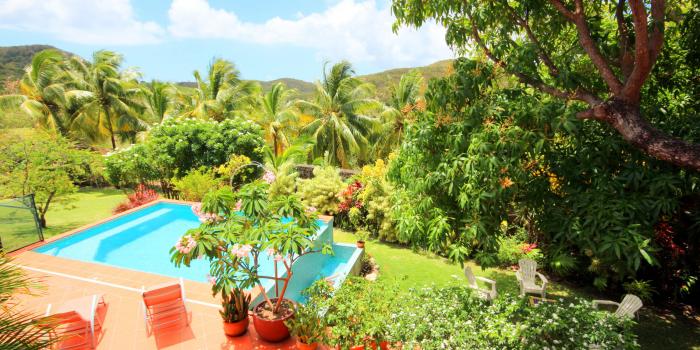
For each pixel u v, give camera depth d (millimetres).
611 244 4352
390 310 4805
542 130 4762
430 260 9305
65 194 12539
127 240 10398
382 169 11211
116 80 22469
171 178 14656
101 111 22750
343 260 9336
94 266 7508
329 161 21812
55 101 20938
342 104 22453
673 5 4957
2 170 11422
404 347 4250
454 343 4258
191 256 4453
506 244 8711
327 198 11984
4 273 2717
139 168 14320
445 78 5223
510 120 4762
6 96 20438
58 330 4801
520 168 4566
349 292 5016
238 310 5203
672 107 6199
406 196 6156
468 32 5469
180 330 5367
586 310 4742
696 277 6469
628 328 4520
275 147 21984
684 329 6152
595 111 4457
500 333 4316
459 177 4824
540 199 5238
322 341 4625
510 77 5414
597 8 5652
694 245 6375
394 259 9375
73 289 6559
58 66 22422
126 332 5320
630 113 4273
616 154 5055
